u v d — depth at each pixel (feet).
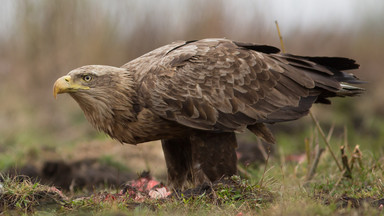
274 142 32.40
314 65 32.40
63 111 67.31
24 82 74.02
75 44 73.46
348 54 86.02
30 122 63.98
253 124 31.78
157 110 30.91
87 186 42.42
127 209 27.50
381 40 88.28
